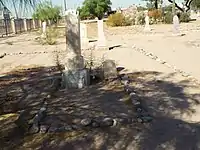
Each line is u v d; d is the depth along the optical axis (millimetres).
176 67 5859
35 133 2896
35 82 5117
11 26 20250
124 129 2881
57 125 3002
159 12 23656
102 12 33844
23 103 3932
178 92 4066
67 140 2707
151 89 4254
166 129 2848
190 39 11047
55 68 6363
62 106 3633
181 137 2666
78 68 4488
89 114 3283
